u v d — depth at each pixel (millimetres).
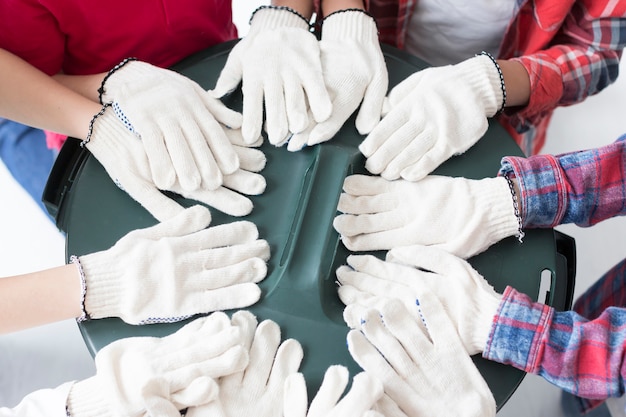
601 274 1436
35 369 1246
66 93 877
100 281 731
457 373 710
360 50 904
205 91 876
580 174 797
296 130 826
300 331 734
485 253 806
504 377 735
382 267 768
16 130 1220
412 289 757
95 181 815
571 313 736
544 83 972
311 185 793
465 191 803
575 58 1005
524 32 1073
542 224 812
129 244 752
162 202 788
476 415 684
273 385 699
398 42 1164
